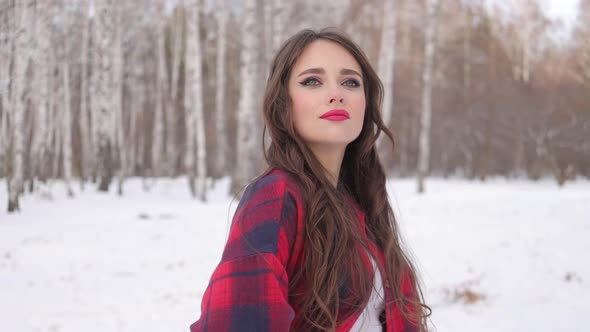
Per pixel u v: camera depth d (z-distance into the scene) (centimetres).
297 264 96
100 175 1712
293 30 2112
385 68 1702
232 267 84
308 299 94
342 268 99
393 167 3694
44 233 850
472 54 3228
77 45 2480
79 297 525
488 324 450
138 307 496
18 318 458
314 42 114
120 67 2006
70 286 563
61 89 2202
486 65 3155
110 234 850
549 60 3075
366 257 105
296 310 95
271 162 108
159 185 2078
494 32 3241
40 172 1628
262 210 92
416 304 121
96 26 1736
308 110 109
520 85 2870
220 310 81
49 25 1512
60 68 2145
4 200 1295
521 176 2952
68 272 618
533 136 2647
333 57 112
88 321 456
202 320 82
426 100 1691
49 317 462
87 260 676
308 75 111
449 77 3197
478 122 2981
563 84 2758
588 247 678
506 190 1698
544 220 862
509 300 516
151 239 813
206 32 2900
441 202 1157
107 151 1719
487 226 845
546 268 612
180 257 703
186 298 527
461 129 3102
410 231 824
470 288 552
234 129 3334
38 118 1539
